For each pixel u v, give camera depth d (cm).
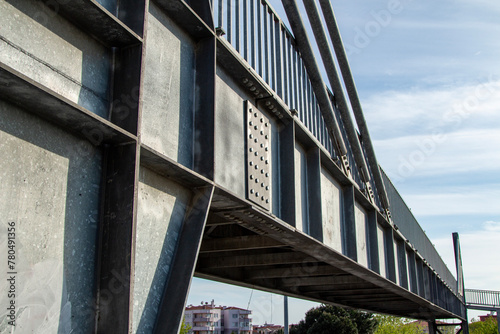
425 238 2309
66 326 351
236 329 12538
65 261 358
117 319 369
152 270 450
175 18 545
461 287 4456
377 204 1447
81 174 383
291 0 898
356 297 2159
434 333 3853
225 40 629
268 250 1289
